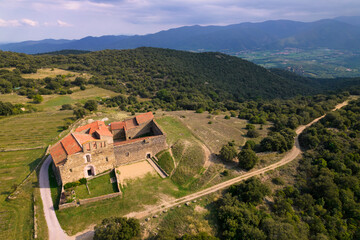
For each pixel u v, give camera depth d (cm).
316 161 7200
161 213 5191
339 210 5559
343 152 7412
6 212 5062
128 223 4550
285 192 6022
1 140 8050
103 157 6431
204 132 9200
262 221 4875
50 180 6100
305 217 5309
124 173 6581
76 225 4850
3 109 10075
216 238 4378
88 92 16262
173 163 6962
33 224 4781
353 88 16150
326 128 9025
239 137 9025
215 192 5856
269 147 7688
